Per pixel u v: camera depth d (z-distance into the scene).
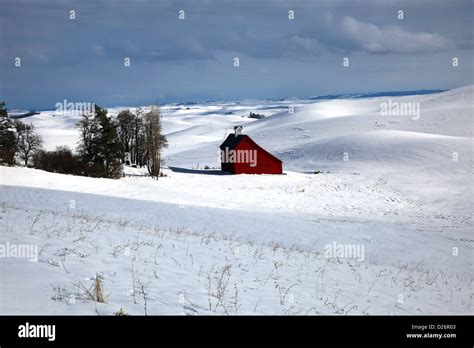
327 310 9.70
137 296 8.36
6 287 7.65
